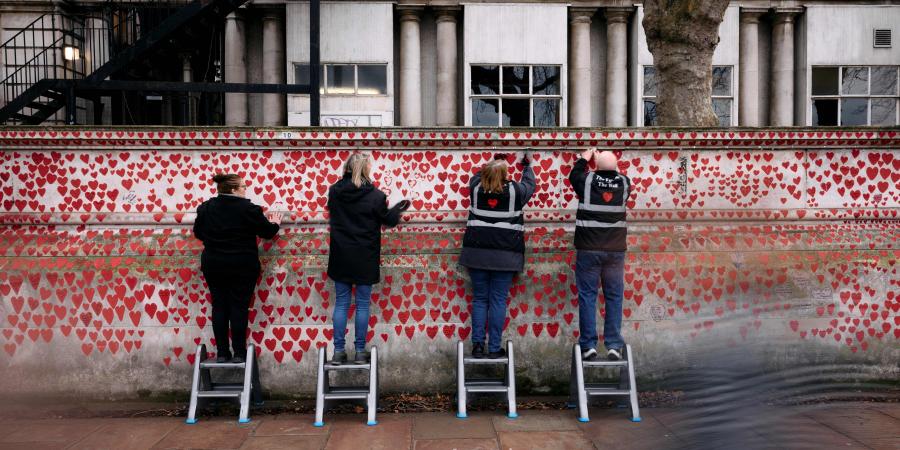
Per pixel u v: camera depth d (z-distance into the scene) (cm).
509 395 449
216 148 499
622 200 454
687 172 506
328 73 1134
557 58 1148
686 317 266
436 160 507
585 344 459
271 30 1145
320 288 495
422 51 1178
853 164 514
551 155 508
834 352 497
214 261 444
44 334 485
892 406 447
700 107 640
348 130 498
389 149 505
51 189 494
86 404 483
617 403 464
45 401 484
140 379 488
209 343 491
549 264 503
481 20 1138
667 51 641
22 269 484
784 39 1178
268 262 496
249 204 453
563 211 508
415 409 464
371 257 455
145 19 989
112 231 500
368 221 454
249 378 446
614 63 1169
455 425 427
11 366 484
